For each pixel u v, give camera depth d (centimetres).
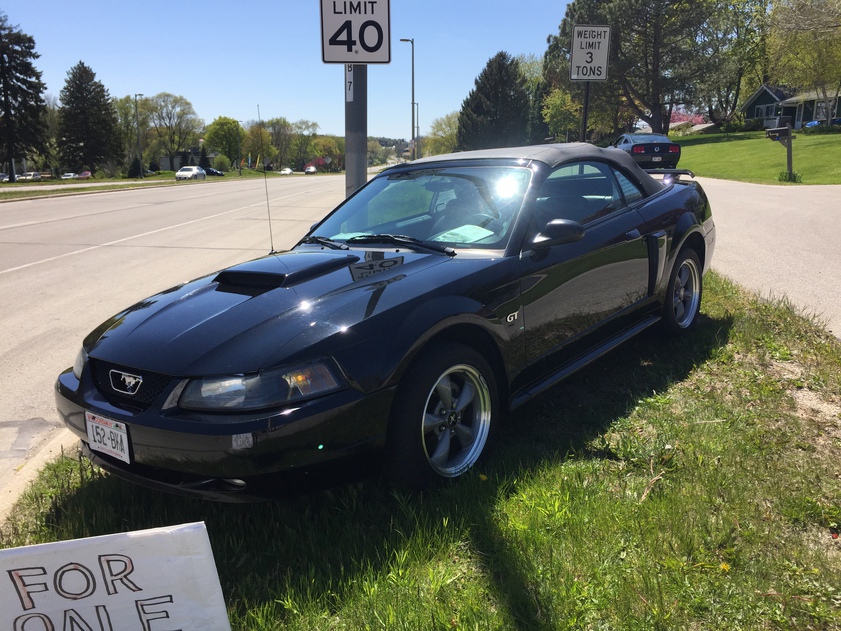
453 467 291
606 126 6744
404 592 215
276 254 359
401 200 390
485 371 298
